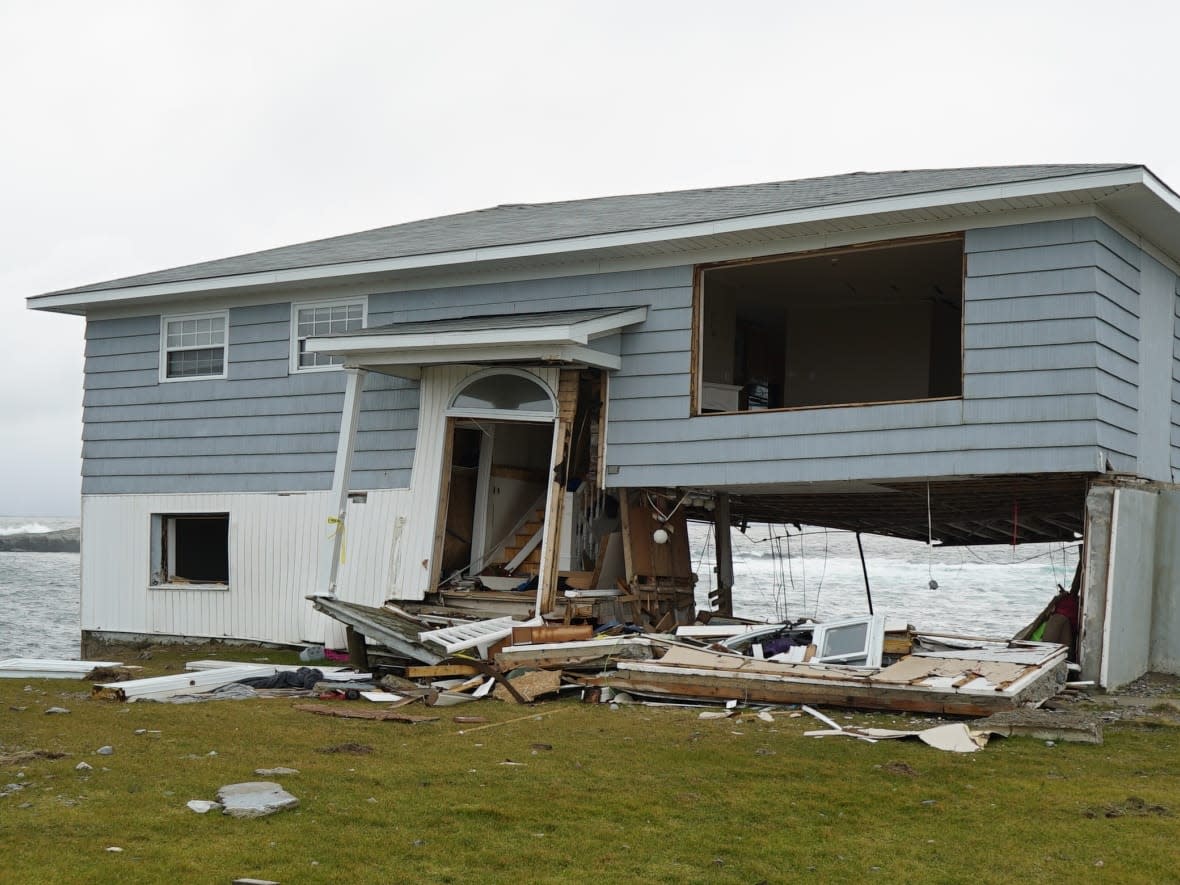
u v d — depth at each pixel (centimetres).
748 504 1803
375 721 878
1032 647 1095
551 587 1246
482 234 1530
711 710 945
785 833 569
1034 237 1119
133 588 1659
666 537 1330
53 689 1059
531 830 564
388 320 1500
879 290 1603
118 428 1694
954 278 1514
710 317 1552
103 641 1678
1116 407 1127
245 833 538
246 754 720
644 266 1325
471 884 484
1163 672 1175
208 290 1578
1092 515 1086
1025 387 1111
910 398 1672
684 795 636
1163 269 1290
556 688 1025
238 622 1569
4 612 2959
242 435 1588
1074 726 800
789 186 1611
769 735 821
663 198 1789
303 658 1416
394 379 1459
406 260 1429
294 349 1559
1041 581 3956
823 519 1930
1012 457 1110
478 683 1046
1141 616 1152
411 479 1419
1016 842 557
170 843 518
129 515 1673
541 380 1314
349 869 494
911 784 667
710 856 530
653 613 1340
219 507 1597
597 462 1341
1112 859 532
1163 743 802
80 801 582
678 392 1293
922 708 892
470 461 1521
